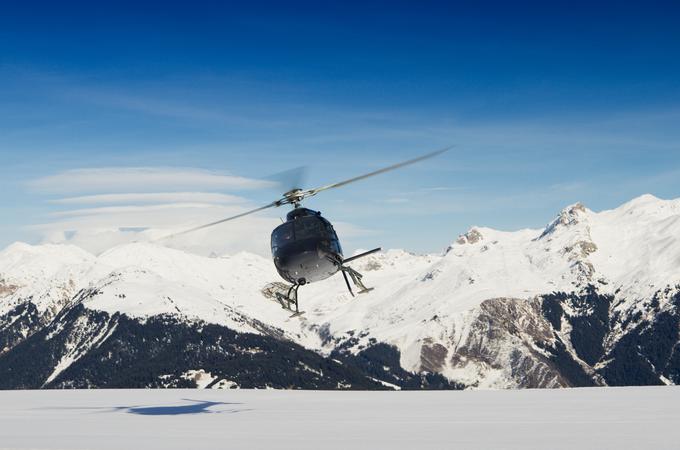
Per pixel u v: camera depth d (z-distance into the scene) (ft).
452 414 120.26
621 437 88.02
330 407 138.92
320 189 113.60
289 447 83.76
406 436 92.48
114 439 92.73
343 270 119.14
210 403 152.76
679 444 81.87
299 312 118.21
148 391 196.03
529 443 84.58
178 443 88.02
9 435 99.25
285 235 115.96
